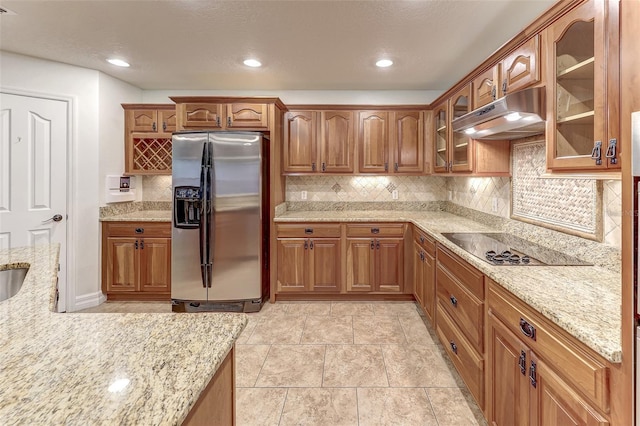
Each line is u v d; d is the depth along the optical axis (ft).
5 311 3.34
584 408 2.98
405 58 9.22
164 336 2.83
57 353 2.51
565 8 4.43
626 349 2.52
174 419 1.83
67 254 10.14
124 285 10.95
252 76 10.85
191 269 10.18
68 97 9.98
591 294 3.92
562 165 4.47
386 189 12.66
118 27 7.56
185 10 6.82
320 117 11.57
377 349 7.92
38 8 6.77
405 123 11.59
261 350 7.88
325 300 11.19
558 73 4.64
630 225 2.41
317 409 5.87
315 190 12.70
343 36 7.89
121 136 11.58
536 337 3.76
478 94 7.48
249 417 5.67
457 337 6.46
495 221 8.66
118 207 11.49
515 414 4.26
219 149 9.90
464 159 8.72
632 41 2.45
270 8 6.72
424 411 5.82
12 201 9.33
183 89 12.42
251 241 10.12
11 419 1.78
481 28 7.47
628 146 2.44
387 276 10.87
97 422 1.78
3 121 9.16
